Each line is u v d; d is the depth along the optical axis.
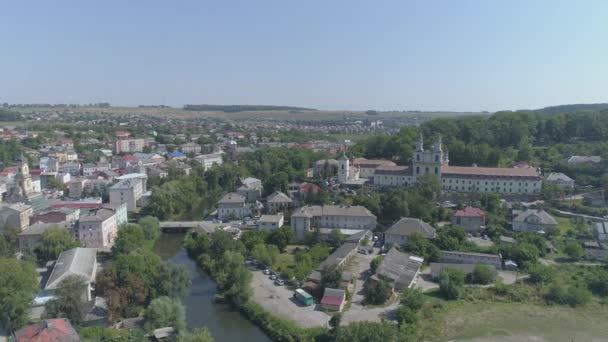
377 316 141.00
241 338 132.38
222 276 165.88
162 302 131.75
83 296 138.50
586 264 179.62
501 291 157.88
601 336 133.50
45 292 140.88
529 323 140.50
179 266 154.25
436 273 170.38
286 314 143.00
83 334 120.81
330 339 125.94
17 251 194.00
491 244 198.75
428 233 199.50
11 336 119.31
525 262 176.88
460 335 133.00
